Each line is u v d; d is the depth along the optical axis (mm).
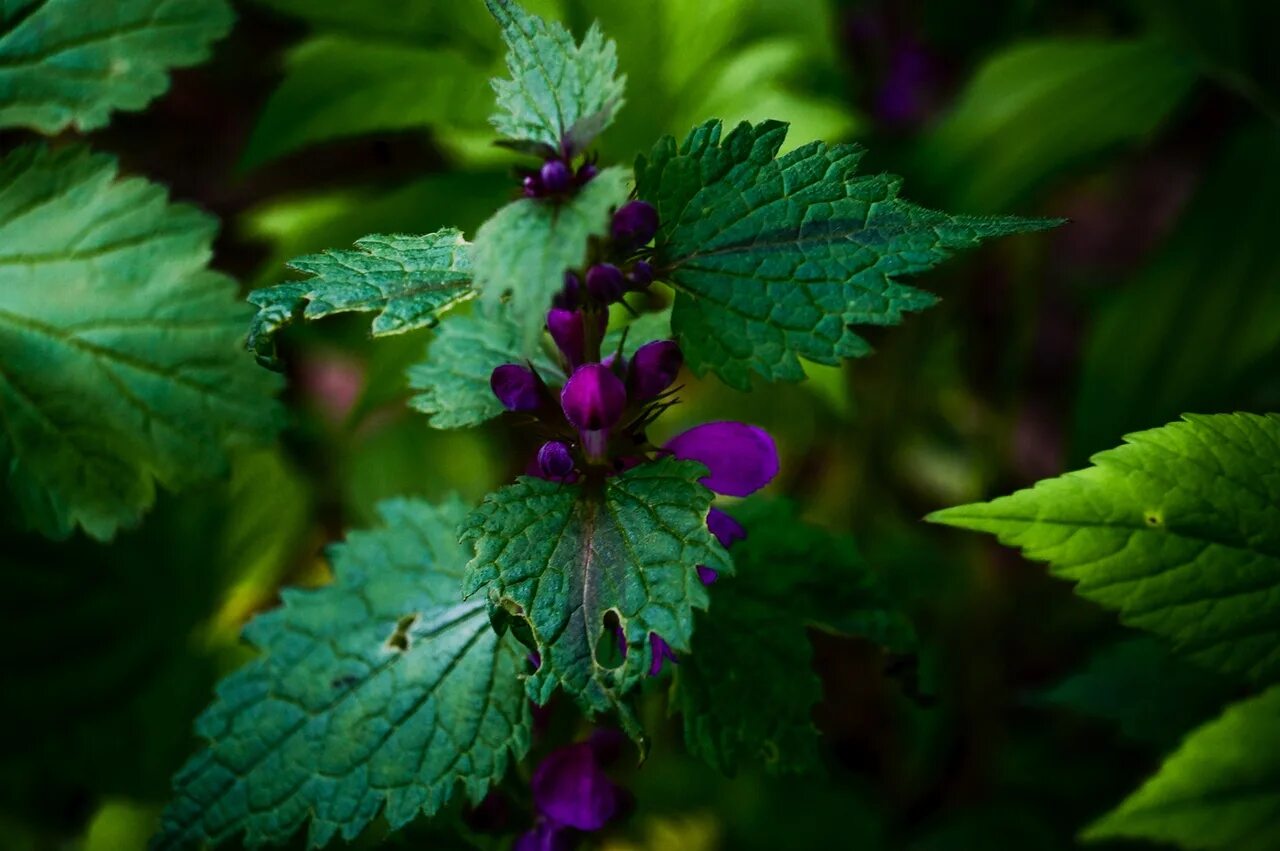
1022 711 555
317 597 336
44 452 359
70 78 364
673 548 296
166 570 473
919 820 537
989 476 617
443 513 343
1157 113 498
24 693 443
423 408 326
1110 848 459
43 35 364
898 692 553
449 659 328
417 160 605
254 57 700
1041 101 508
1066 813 495
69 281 362
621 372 309
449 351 332
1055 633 574
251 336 291
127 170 688
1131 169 842
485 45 413
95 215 364
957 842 490
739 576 338
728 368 298
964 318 645
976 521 312
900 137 612
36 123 364
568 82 292
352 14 411
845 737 566
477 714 324
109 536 360
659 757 482
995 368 659
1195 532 311
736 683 333
